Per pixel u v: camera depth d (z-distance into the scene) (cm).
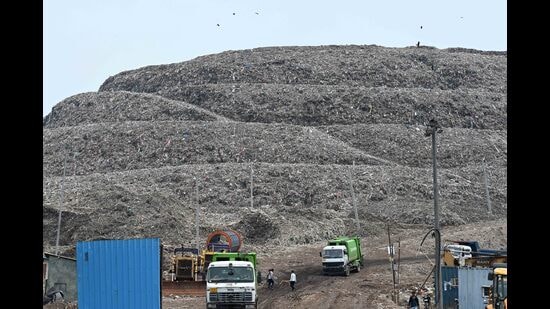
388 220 18862
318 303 8612
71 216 16000
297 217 17812
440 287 7800
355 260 11812
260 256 14250
